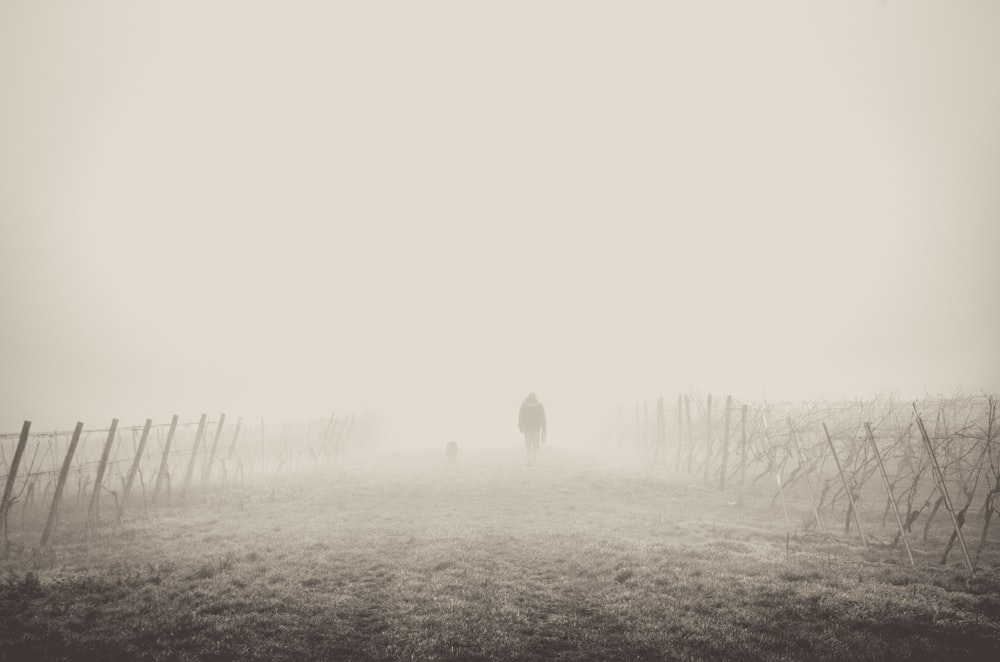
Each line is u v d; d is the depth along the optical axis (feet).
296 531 41.86
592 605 26.02
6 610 24.62
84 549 37.14
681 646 21.27
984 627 22.33
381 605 25.93
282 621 23.89
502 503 55.62
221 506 54.49
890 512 47.47
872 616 23.86
